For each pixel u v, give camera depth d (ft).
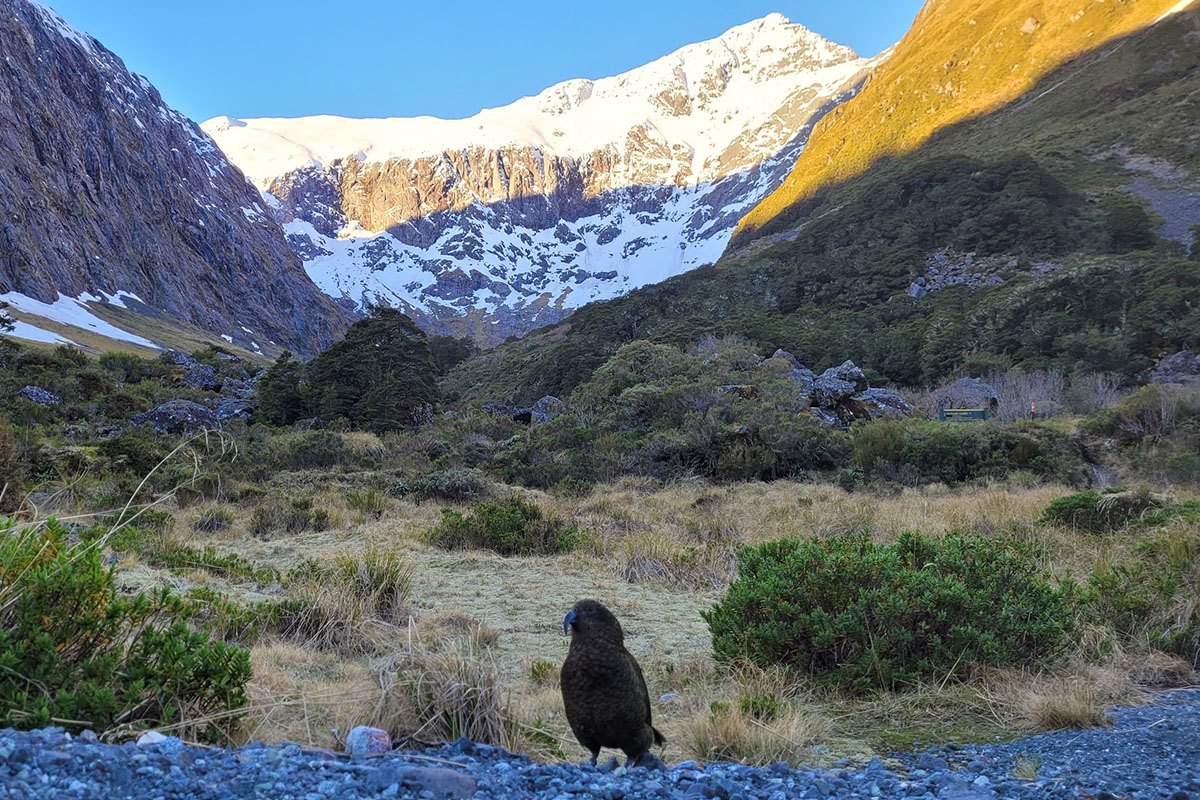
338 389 157.58
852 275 320.29
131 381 197.67
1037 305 217.77
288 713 14.12
